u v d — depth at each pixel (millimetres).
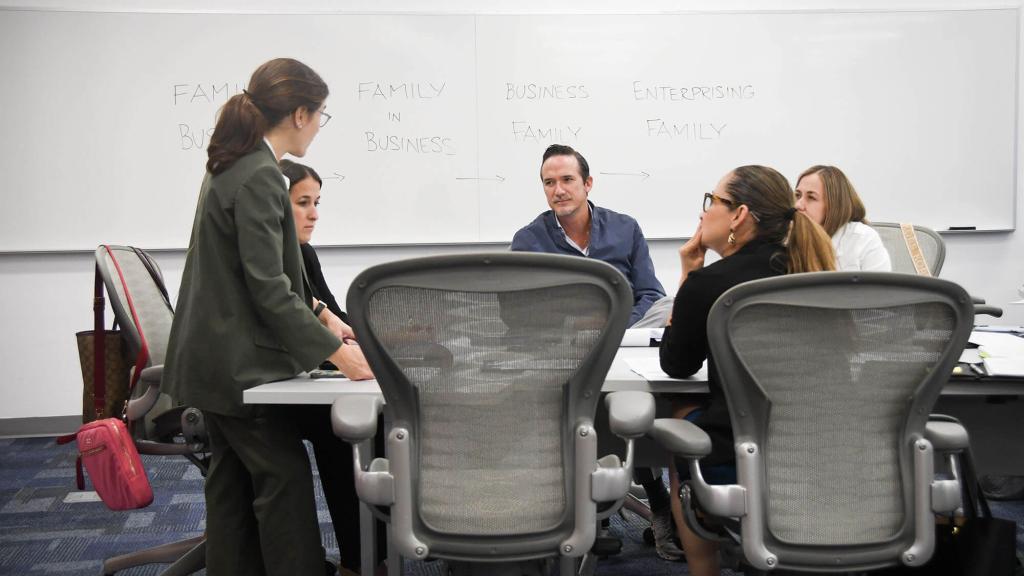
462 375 1380
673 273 4262
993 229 4258
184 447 2139
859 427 1387
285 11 4074
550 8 4172
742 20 4176
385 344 1347
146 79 4027
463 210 4172
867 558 1378
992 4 4203
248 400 1566
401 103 4125
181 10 4023
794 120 4215
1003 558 1493
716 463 1510
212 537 1778
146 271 2268
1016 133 4246
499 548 1388
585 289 1331
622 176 4203
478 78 4141
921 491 1370
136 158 4043
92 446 1959
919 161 4238
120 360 2160
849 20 4191
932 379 1363
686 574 2309
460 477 1399
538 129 4168
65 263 4070
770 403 1361
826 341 1348
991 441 1816
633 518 2844
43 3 3975
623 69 4172
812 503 1384
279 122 1772
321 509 2957
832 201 2742
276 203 1687
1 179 3994
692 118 4199
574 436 1390
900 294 1305
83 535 2680
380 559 2176
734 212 1631
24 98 3982
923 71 4211
